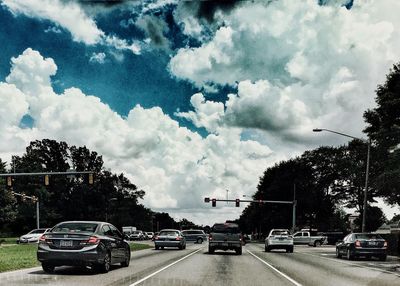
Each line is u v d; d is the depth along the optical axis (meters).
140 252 34.44
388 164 38.06
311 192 83.38
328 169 84.62
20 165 108.06
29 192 105.69
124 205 137.12
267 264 22.72
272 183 87.19
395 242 40.91
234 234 32.44
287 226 86.50
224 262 23.47
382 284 14.66
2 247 37.97
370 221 82.69
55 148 119.56
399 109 40.75
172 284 13.59
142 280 14.48
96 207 115.50
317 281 15.19
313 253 37.12
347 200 82.75
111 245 17.58
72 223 17.39
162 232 40.06
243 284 13.95
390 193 38.53
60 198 115.94
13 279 14.43
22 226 105.75
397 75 41.88
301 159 87.69
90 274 16.31
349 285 14.25
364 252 27.77
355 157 78.44
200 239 65.50
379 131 38.94
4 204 82.62
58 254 16.14
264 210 88.56
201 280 14.81
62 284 13.18
